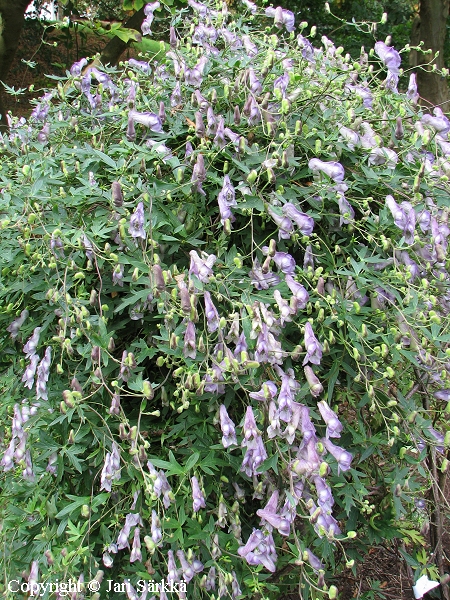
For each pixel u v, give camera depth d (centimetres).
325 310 212
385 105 260
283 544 213
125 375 195
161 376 224
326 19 860
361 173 229
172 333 192
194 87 242
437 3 714
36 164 238
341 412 262
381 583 299
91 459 214
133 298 193
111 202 203
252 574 200
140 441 208
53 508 197
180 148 239
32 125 297
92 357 191
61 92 269
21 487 219
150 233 202
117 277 204
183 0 443
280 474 195
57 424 206
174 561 189
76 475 218
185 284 188
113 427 204
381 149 226
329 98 241
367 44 880
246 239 225
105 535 196
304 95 233
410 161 237
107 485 187
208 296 191
